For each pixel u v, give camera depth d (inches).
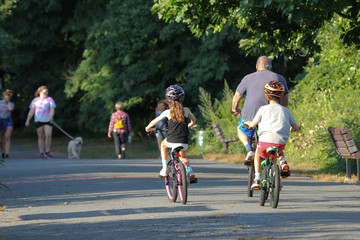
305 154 2005.4
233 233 684.1
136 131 3727.9
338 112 1969.7
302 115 2196.1
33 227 759.1
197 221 778.8
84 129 4325.8
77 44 4399.6
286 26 1237.7
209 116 2783.0
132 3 3243.1
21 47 4224.9
